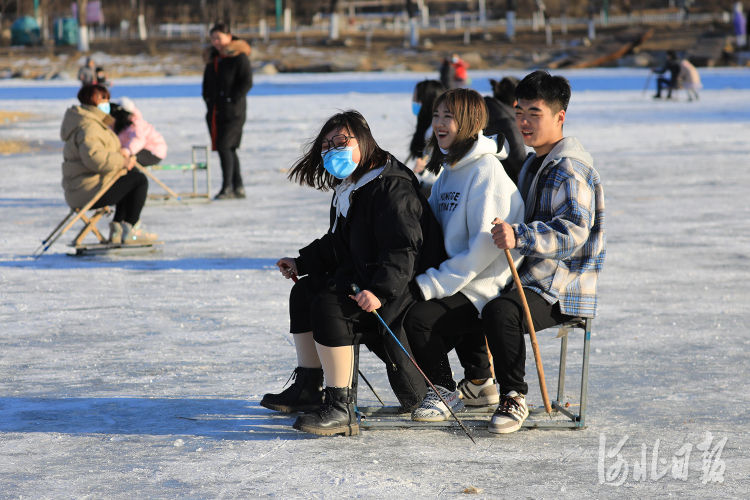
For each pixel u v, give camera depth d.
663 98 55.59
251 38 123.75
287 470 5.72
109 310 10.55
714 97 56.19
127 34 123.50
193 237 15.76
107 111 14.20
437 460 5.93
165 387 7.66
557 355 8.73
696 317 10.16
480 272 6.49
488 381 7.20
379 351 6.72
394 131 34.06
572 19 143.62
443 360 6.66
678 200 19.41
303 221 17.36
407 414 6.95
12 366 8.30
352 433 6.45
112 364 8.37
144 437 6.40
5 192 21.91
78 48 111.12
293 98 57.84
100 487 5.43
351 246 6.57
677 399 7.32
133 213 14.38
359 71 100.19
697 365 8.33
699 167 25.00
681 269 12.78
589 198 6.39
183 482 5.51
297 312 6.90
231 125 20.30
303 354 6.93
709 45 105.62
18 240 15.52
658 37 116.62
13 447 6.18
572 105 50.16
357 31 133.25
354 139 6.41
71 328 9.71
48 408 7.08
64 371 8.14
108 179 13.86
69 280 12.25
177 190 22.72
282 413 7.02
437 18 155.00
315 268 7.03
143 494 5.32
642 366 8.32
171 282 12.15
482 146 6.52
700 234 15.54
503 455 6.04
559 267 6.49
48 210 19.11
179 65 102.81
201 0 147.12
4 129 39.25
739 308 10.56
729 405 7.15
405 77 86.69
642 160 26.80
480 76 87.12
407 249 6.27
